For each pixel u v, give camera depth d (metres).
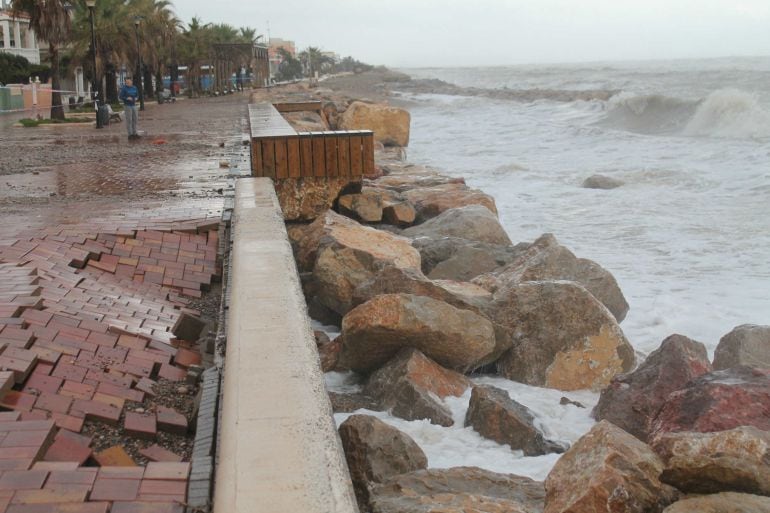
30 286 5.81
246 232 6.94
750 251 12.41
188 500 3.18
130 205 9.76
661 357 6.21
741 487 3.86
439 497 4.36
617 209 16.41
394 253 9.12
